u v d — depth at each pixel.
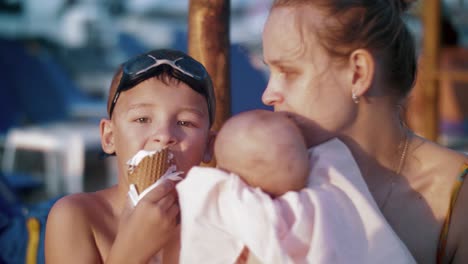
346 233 1.12
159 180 1.34
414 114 4.30
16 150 7.18
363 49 1.22
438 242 1.36
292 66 1.24
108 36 11.50
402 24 1.32
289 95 1.25
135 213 1.26
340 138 1.28
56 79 8.40
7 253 2.31
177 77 1.48
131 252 1.25
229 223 1.09
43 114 7.88
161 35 11.38
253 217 1.06
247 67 5.48
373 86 1.28
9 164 6.77
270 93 1.27
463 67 5.07
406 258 1.15
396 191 1.37
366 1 1.24
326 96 1.23
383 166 1.36
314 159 1.22
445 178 1.39
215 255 1.10
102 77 11.30
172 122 1.46
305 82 1.23
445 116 6.04
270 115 1.17
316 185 1.17
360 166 1.32
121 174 1.51
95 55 11.84
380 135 1.33
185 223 1.11
